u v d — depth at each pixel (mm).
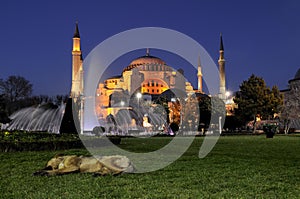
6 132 22250
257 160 15281
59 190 8422
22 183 9352
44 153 17344
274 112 66750
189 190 8477
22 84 77062
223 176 10656
